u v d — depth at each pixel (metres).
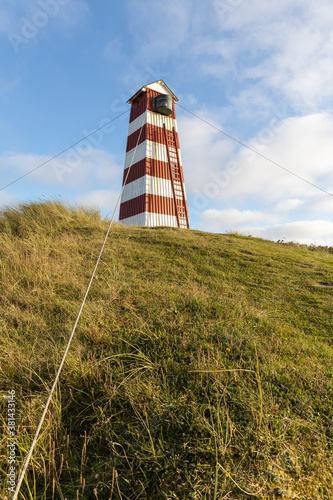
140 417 2.94
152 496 2.37
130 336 4.29
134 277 7.05
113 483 2.44
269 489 2.36
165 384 3.36
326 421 3.10
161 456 2.61
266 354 4.12
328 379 3.81
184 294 6.02
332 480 2.45
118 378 3.44
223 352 4.08
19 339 4.29
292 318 6.25
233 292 7.15
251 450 2.65
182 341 4.15
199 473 2.48
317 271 9.90
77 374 3.48
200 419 2.88
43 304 5.29
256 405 3.10
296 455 2.66
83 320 4.71
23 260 6.95
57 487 2.41
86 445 2.82
